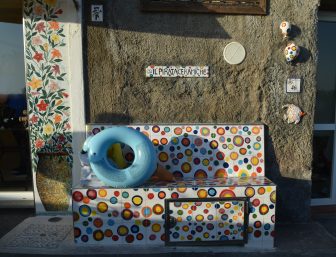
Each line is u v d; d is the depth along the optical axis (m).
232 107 3.61
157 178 3.27
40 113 3.59
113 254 2.94
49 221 3.60
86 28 3.44
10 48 3.89
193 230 3.05
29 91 3.55
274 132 3.63
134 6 3.42
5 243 3.12
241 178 3.40
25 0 3.42
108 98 3.53
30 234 3.29
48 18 3.44
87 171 3.25
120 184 2.96
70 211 3.75
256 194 3.05
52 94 3.56
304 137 3.66
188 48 3.50
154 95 3.54
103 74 3.49
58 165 3.68
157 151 3.49
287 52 3.48
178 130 3.51
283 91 3.60
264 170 3.54
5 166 4.11
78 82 3.50
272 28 3.54
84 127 3.56
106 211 3.00
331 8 3.86
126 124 3.52
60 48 3.49
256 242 3.09
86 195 2.98
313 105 3.65
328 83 4.09
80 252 2.96
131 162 3.43
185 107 3.57
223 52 3.53
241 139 3.54
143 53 3.48
